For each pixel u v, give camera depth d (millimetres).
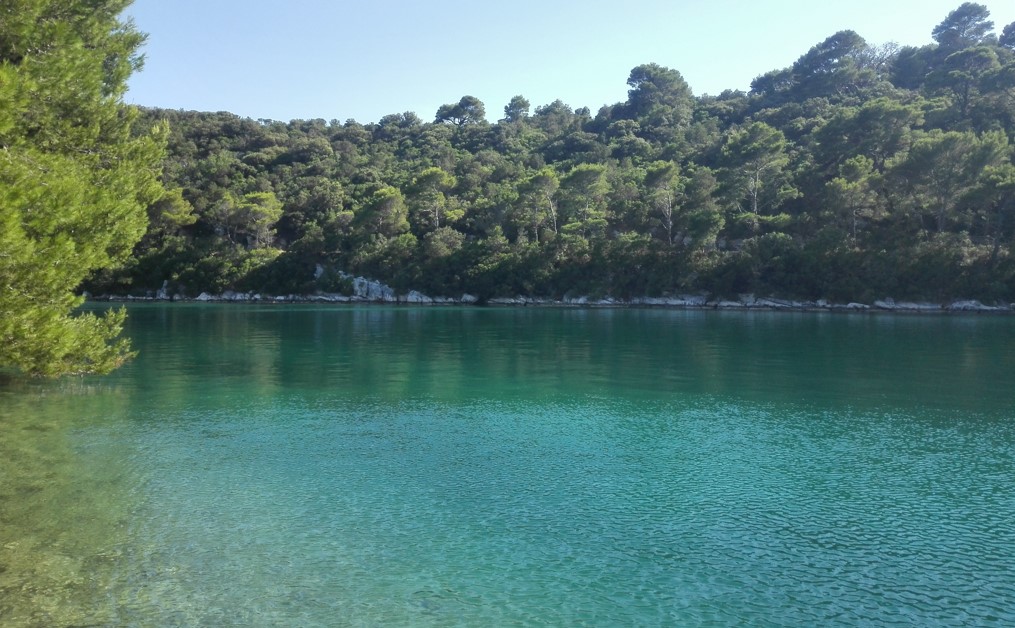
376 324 58438
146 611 7816
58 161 13523
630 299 90500
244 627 7531
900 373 28078
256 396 22359
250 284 101750
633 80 172125
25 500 11625
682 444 16203
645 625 7766
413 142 154500
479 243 99000
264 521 10867
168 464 14078
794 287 79312
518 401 21812
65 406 20109
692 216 84000
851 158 82812
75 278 13156
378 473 13664
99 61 15961
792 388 24359
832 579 9000
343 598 8281
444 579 8875
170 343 40562
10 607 7820
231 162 120938
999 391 23625
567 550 9875
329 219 107312
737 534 10547
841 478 13461
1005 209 71062
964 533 10586
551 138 151250
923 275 71750
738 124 137125
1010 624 7828
